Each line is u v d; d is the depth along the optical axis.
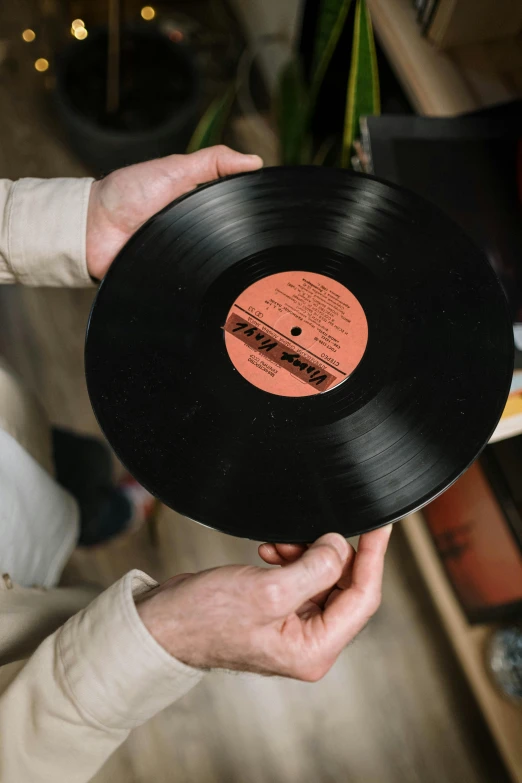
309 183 0.76
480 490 0.95
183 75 1.40
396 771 1.12
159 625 0.64
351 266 0.75
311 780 1.12
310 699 1.16
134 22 1.38
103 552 1.22
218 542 1.23
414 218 0.75
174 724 1.14
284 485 0.70
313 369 0.73
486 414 0.69
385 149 0.84
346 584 0.73
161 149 1.37
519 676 0.94
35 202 0.79
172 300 0.75
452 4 0.91
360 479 0.70
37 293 1.38
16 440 0.84
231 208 0.76
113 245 0.81
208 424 0.72
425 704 1.15
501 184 0.84
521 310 0.81
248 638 0.64
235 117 1.50
